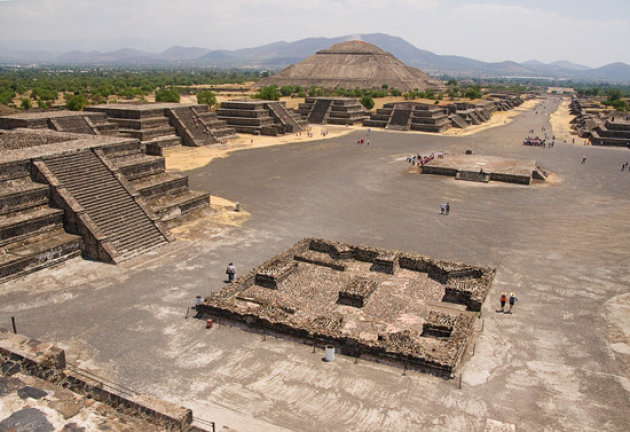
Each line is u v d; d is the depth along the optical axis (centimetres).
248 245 4547
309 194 6488
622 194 6850
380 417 2306
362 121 15238
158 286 3644
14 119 7450
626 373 2692
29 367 2112
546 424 2286
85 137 5447
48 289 3538
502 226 5319
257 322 3056
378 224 5297
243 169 7919
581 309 3438
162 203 5047
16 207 3900
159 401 2059
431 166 8031
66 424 1817
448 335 3008
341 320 3153
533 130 14525
